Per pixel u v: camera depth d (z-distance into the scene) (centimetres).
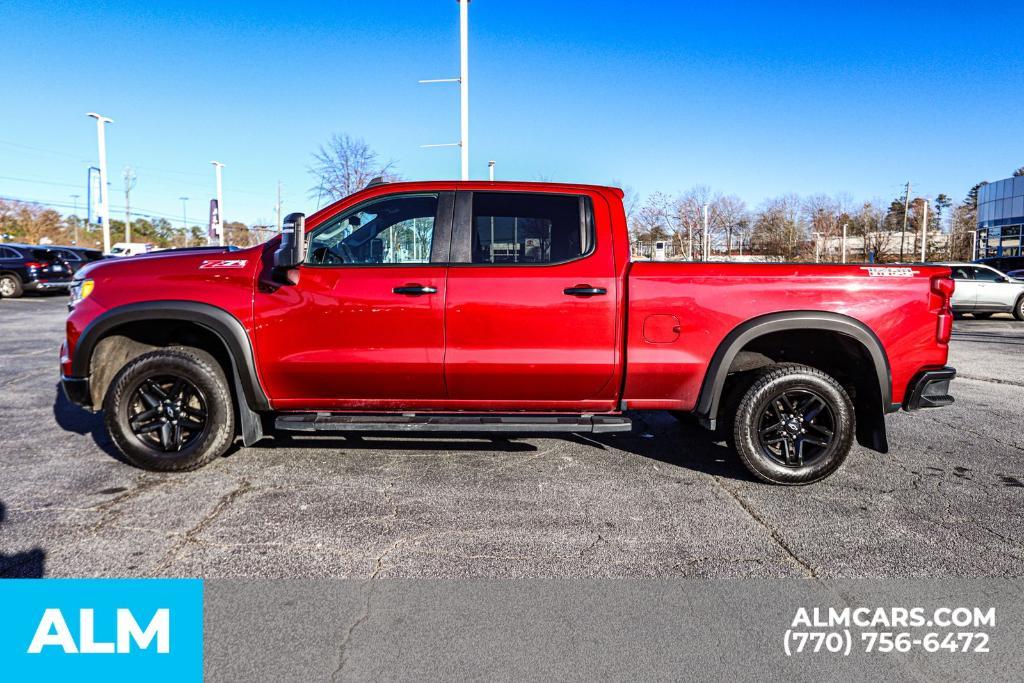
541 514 357
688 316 396
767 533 335
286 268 391
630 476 421
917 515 360
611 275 402
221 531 330
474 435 514
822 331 410
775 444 408
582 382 406
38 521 339
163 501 369
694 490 397
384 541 321
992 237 4516
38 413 579
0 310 1611
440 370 401
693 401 408
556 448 481
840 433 398
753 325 393
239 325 401
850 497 387
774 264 404
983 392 724
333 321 399
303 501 372
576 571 293
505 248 412
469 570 293
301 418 412
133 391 407
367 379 405
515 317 397
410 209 418
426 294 397
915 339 399
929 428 555
